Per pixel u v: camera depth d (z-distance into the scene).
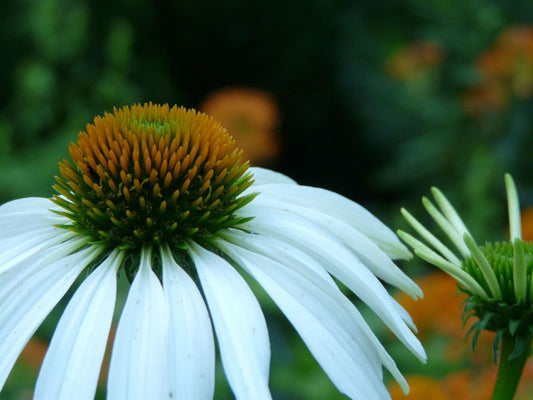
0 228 0.22
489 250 0.21
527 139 0.63
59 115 0.66
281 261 0.21
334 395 0.39
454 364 0.35
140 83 0.92
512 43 0.60
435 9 0.76
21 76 0.65
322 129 1.04
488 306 0.20
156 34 0.98
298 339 0.45
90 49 0.78
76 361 0.19
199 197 0.22
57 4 0.65
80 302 0.20
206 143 0.22
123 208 0.22
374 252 0.21
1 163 0.56
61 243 0.22
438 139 0.70
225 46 1.05
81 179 0.22
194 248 0.21
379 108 0.80
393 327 0.20
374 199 0.98
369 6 0.90
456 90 0.71
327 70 1.01
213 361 0.18
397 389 0.30
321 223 0.22
